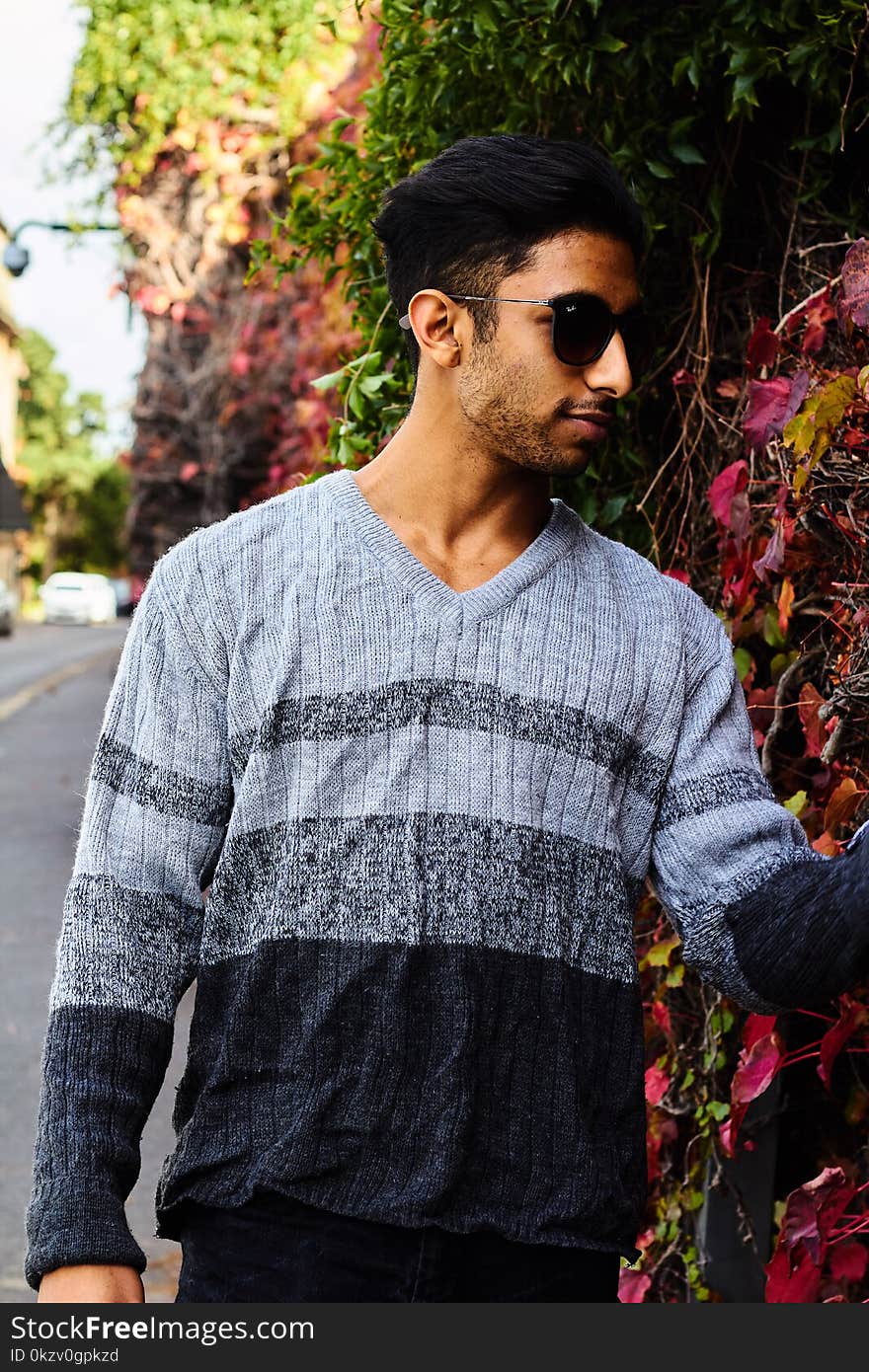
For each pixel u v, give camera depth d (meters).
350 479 1.47
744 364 2.20
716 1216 2.25
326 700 1.36
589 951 1.35
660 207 2.22
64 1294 1.24
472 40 2.26
